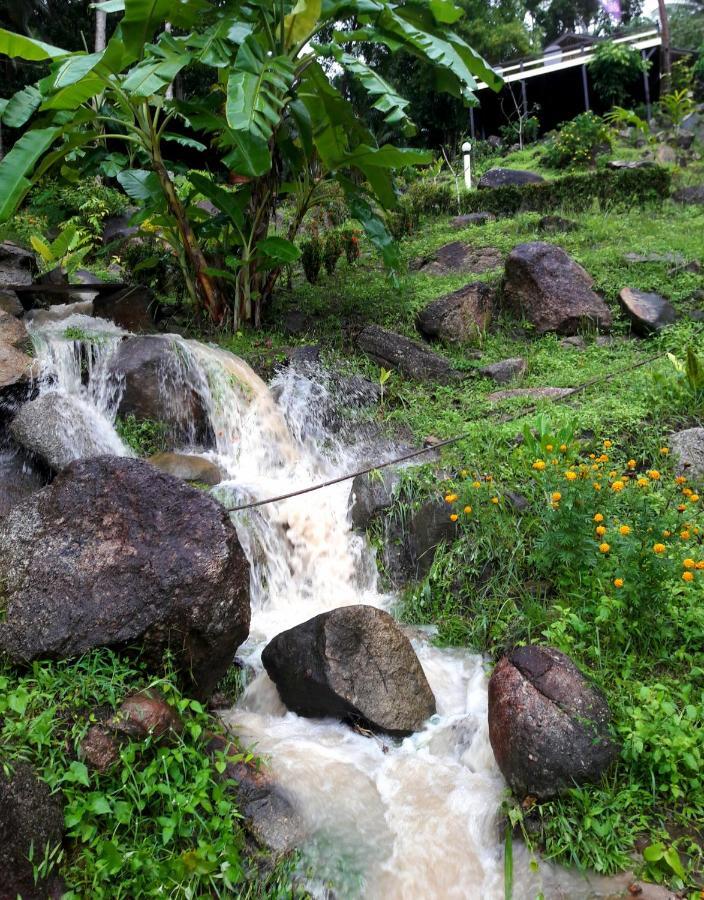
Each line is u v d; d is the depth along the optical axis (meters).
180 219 7.49
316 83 7.01
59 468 5.00
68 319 7.34
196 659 3.37
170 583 3.28
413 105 21.58
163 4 5.77
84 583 3.30
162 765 3.04
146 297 7.86
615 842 2.98
